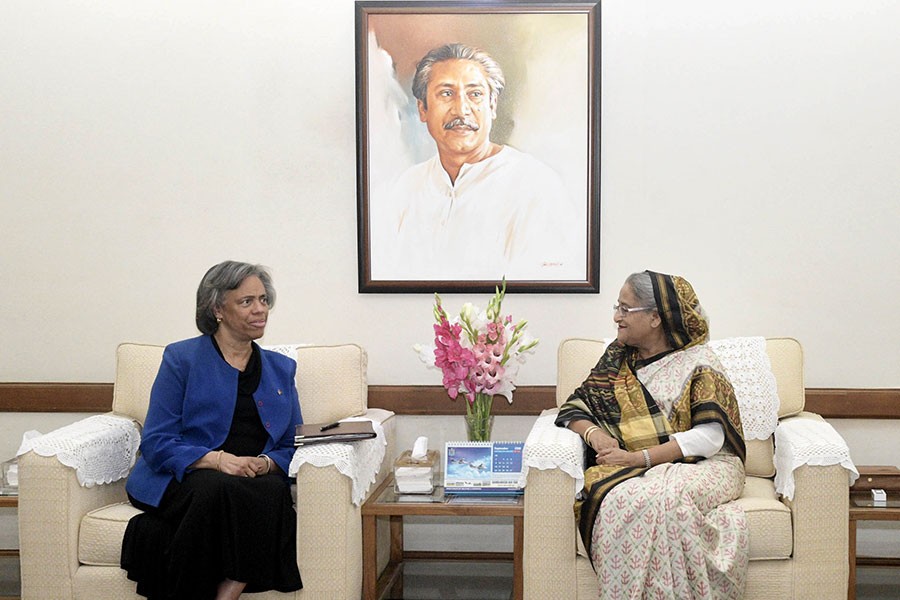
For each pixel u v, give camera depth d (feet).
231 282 9.82
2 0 12.50
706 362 9.94
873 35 11.82
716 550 8.71
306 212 12.46
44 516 9.32
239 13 12.34
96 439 9.80
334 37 12.31
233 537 9.07
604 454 9.55
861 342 12.01
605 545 8.79
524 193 12.19
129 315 12.66
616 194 12.19
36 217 12.64
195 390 9.86
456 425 12.50
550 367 12.39
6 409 12.67
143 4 12.39
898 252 11.92
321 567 9.28
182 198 12.53
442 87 12.17
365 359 11.38
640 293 9.91
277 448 10.11
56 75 12.50
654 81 12.06
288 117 12.39
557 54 12.06
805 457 9.02
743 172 12.03
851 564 9.45
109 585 9.28
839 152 11.91
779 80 11.93
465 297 12.39
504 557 12.57
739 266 12.10
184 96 12.44
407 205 12.30
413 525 12.69
